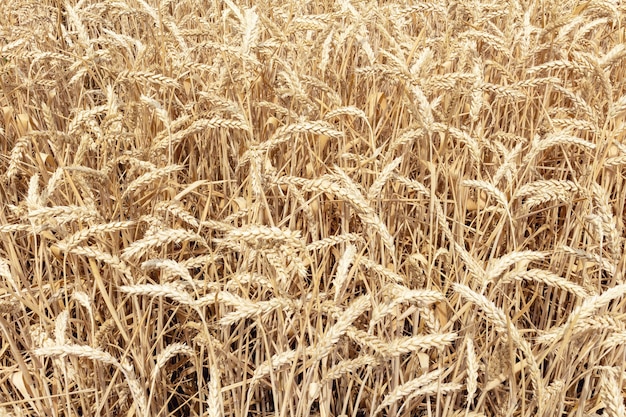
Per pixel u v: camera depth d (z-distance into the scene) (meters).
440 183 1.41
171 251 1.22
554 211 1.31
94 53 1.37
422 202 1.20
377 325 1.04
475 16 1.53
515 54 1.62
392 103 1.44
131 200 1.13
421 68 1.25
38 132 1.17
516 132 1.45
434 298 0.87
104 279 1.15
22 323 1.21
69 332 1.08
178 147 1.46
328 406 1.04
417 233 1.28
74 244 0.92
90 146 1.14
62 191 1.20
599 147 1.11
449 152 1.38
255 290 1.16
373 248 1.06
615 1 1.39
